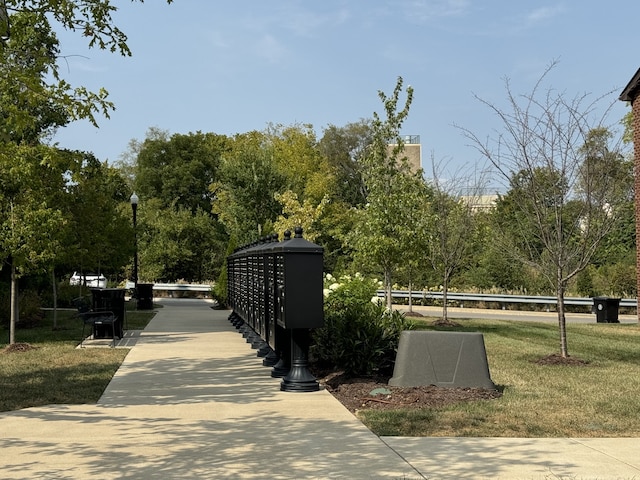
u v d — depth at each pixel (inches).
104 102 384.8
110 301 626.2
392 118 737.6
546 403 326.3
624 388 370.9
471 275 1432.1
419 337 361.1
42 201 556.1
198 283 1736.0
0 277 841.5
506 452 236.8
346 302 477.4
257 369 434.3
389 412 305.1
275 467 216.8
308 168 1926.7
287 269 349.1
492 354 527.8
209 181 2404.0
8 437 258.2
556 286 503.2
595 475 208.2
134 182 2484.0
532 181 489.7
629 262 1365.7
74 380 390.9
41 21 365.7
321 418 290.2
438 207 886.4
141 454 232.8
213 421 285.0
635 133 908.6
